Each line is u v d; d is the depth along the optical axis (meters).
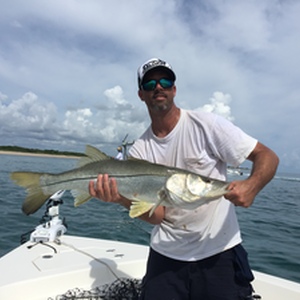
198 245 1.32
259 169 1.18
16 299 1.58
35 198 1.54
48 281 1.70
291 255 2.97
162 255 1.39
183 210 1.35
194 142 1.35
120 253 2.10
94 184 1.40
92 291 1.68
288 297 1.66
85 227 3.83
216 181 1.22
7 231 3.51
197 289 1.32
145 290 1.41
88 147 1.51
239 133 1.29
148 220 1.40
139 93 1.54
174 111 1.39
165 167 1.35
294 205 6.94
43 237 2.21
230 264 1.31
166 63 1.39
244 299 1.29
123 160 1.44
